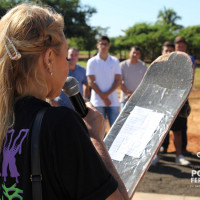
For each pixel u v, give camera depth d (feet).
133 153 4.76
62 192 2.97
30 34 3.22
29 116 3.19
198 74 73.51
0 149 3.34
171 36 144.66
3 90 3.29
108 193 3.01
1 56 3.27
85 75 16.75
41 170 2.95
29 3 3.64
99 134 3.85
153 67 5.51
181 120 16.02
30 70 3.27
